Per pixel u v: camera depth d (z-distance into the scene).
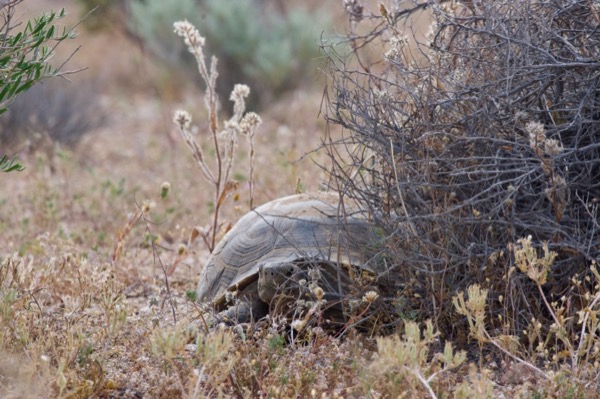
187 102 25.23
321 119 20.55
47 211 13.21
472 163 7.25
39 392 6.04
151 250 11.59
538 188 7.30
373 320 7.50
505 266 7.01
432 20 8.71
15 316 7.43
